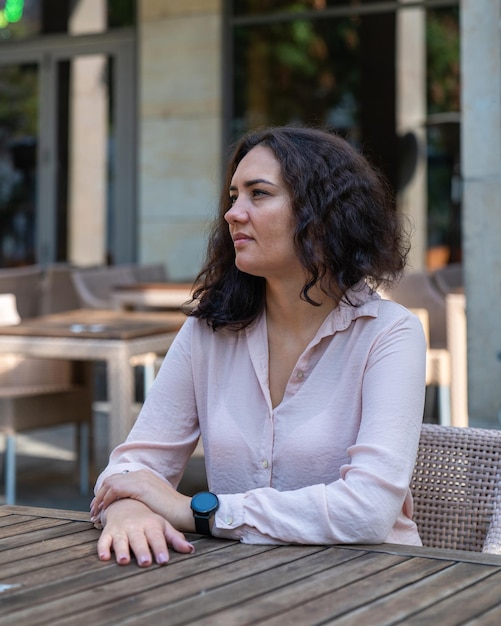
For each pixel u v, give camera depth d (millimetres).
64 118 10141
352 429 2061
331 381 2090
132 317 5637
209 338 2225
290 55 9289
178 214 9609
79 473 5996
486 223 4836
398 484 1911
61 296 8859
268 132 2172
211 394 2176
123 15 9859
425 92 8898
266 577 1600
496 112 4797
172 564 1686
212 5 9430
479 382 4852
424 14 8867
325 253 2090
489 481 2184
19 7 10273
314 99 9234
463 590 1518
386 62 8992
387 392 2008
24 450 7176
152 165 9703
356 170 2150
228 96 9469
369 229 2135
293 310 2139
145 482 1941
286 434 2080
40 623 1378
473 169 4852
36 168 10266
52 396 5609
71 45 10078
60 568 1655
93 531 1896
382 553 1751
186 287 7188
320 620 1384
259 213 2098
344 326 2090
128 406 4801
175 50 9578
